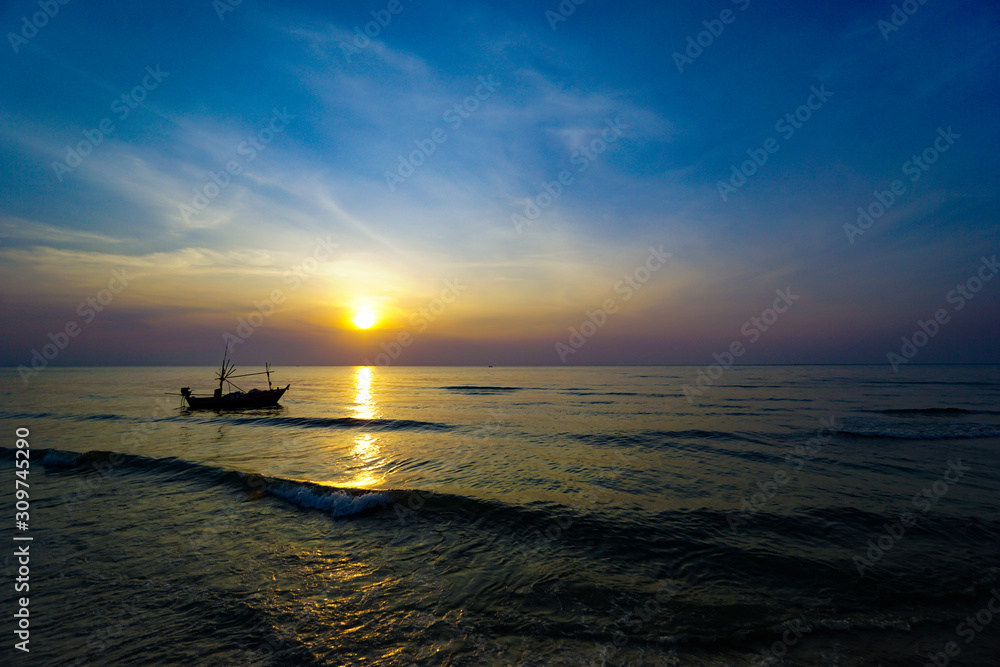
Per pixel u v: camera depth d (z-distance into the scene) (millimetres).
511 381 98938
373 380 118750
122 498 12273
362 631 5996
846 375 99938
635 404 41000
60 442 21938
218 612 6438
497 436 23453
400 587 7250
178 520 10477
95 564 8039
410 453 18859
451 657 5441
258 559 8320
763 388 60062
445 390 71688
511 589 7184
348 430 26688
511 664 5309
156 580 7438
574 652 5551
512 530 9711
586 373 148625
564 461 16891
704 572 7785
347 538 9367
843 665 5297
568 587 7250
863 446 19375
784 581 7461
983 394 48719
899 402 39938
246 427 28047
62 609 6473
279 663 5309
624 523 9992
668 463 16344
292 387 85062
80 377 132000
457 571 7840
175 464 15836
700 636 5898
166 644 5652
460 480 14117
